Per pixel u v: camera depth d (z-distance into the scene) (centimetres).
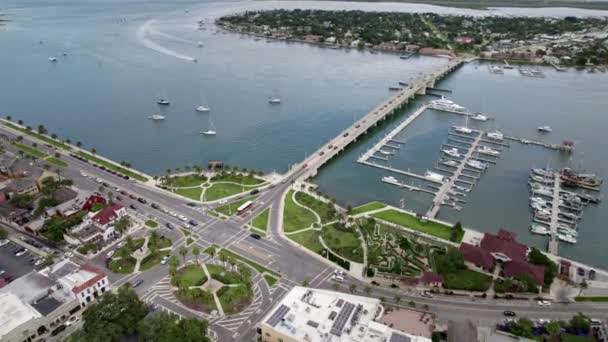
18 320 18775
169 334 17562
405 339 17162
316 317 18300
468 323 18362
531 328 18838
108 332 18025
